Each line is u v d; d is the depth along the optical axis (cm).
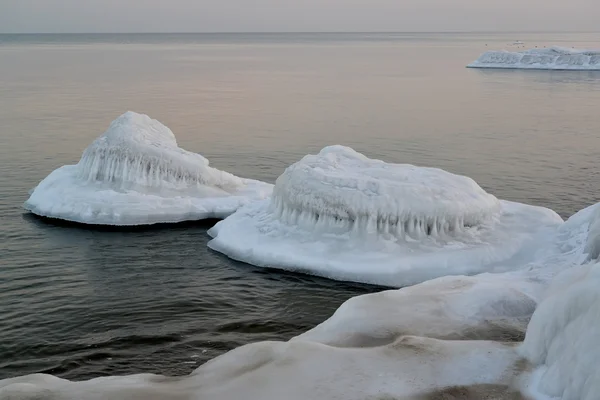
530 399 909
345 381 956
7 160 3441
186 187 2505
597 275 972
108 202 2336
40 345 1399
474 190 2048
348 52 18962
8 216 2391
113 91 7175
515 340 1129
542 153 3806
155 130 2688
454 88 7894
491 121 5097
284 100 6494
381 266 1775
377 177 2039
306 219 2000
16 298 1670
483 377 966
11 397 956
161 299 1670
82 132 4350
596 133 4500
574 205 2686
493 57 12125
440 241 1877
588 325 915
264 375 984
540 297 1320
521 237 1916
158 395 965
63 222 2316
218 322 1532
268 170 3344
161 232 2233
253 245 1977
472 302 1268
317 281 1770
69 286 1759
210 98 6619
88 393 974
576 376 877
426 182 2005
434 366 995
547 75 9988
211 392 965
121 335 1454
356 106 6050
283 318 1557
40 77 8931
